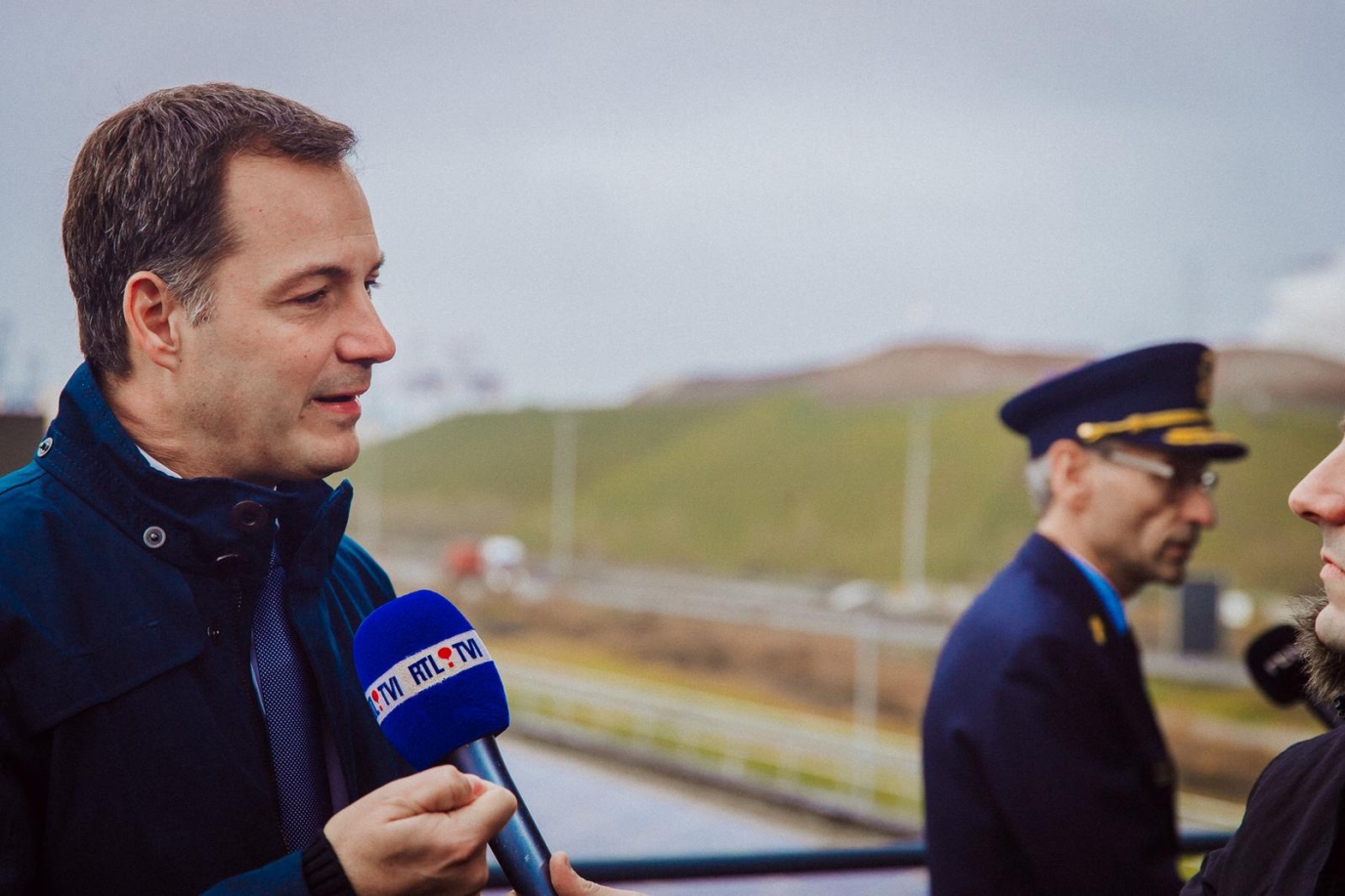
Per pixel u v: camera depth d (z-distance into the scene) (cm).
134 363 113
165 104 111
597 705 3095
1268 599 3023
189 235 108
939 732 210
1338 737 118
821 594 3791
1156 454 218
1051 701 201
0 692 102
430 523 4541
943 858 206
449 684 107
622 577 4128
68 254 114
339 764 119
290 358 110
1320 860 109
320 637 118
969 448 4203
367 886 94
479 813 96
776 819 2409
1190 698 2662
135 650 108
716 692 3394
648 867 206
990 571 3803
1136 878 196
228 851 109
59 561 108
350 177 116
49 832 104
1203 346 223
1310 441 3541
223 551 112
